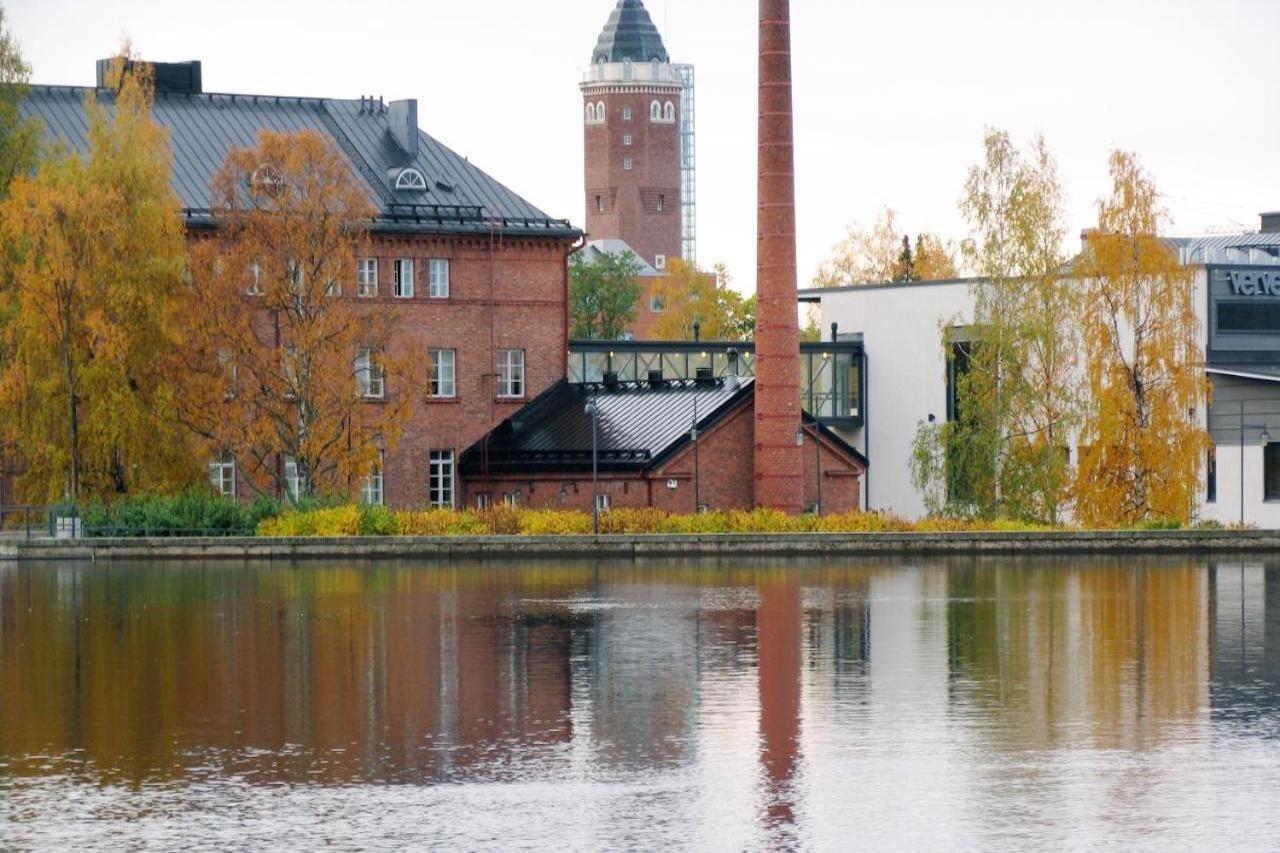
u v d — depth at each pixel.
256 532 95.19
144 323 100.00
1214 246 146.25
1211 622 61.66
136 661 53.22
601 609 66.31
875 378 137.38
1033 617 63.22
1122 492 102.56
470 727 42.03
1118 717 42.94
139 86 103.06
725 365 133.00
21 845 32.12
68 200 98.62
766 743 40.00
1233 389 118.50
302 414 100.06
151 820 33.69
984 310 107.00
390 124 123.94
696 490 106.44
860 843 31.95
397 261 117.44
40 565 88.81
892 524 97.19
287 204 100.50
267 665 52.09
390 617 64.00
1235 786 35.91
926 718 42.84
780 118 105.88
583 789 35.81
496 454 114.38
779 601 69.06
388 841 32.19
